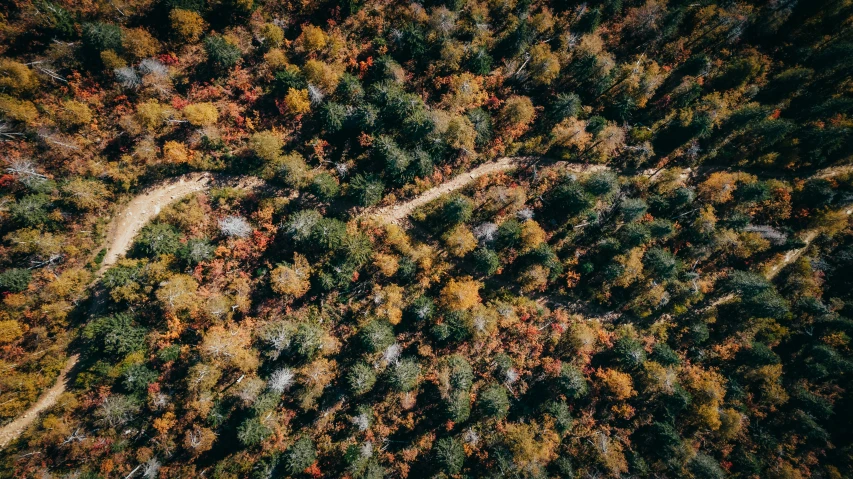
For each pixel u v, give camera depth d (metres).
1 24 53.84
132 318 56.06
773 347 67.88
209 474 56.38
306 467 57.19
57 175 56.69
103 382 54.91
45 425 52.53
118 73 55.31
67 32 55.62
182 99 59.12
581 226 64.19
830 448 64.25
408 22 61.91
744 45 66.44
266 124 60.75
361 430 59.69
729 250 65.81
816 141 64.06
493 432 60.84
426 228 63.31
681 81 65.75
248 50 60.78
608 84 63.69
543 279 62.34
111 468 53.97
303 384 59.19
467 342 62.28
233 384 57.81
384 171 61.75
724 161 67.19
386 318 60.69
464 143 60.66
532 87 64.81
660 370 61.66
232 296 58.47
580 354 63.69
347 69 62.03
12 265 54.53
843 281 67.25
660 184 65.69
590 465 61.69
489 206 63.03
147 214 58.94
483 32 63.00
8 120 54.25
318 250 59.97
